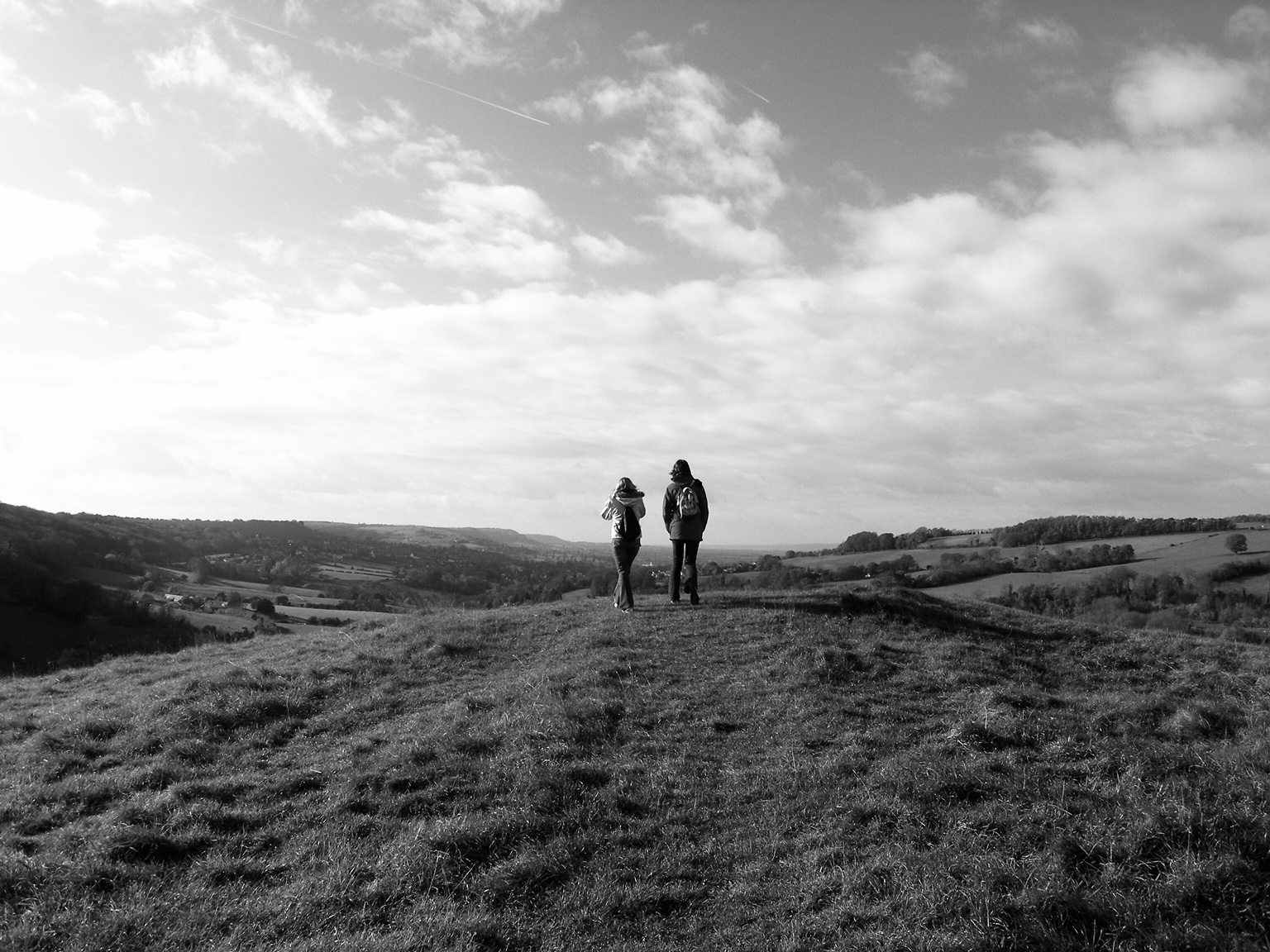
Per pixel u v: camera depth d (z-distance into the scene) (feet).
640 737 34.83
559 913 23.04
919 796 27.84
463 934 21.68
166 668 54.65
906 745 33.30
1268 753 30.17
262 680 43.83
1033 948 20.20
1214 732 35.50
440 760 31.94
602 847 26.02
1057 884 21.85
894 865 23.71
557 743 33.30
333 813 28.68
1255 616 157.69
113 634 159.12
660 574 162.81
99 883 24.21
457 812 28.19
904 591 66.54
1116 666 49.37
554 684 40.63
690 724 36.42
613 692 39.93
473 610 66.69
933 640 50.49
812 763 31.53
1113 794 27.22
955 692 40.32
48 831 28.02
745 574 211.61
